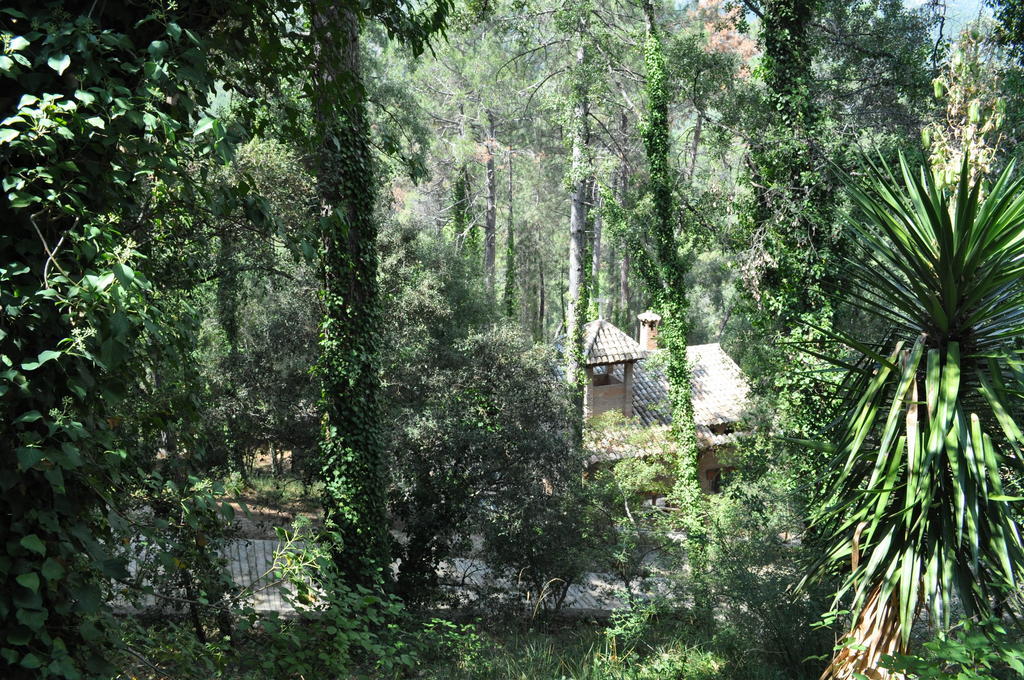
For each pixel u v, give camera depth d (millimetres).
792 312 13789
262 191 12570
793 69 14508
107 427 3088
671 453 19422
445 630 12438
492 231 38031
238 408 19250
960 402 4371
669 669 8523
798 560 8422
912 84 16656
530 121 35750
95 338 2805
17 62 2750
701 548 14352
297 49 4355
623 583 15695
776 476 13828
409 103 22953
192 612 8828
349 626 4551
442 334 21844
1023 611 4109
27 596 2633
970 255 4371
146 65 2896
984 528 4242
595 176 23406
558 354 18594
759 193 15039
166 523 3502
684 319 18969
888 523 4508
